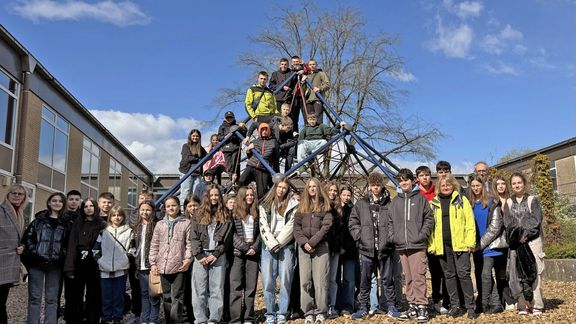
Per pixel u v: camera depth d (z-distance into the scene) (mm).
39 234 6238
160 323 7047
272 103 9766
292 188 7105
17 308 9117
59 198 6473
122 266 6633
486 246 6766
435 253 6734
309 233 6453
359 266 7395
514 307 7043
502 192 6848
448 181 6828
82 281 6586
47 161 18641
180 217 6691
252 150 8352
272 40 21000
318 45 20484
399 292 7145
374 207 6957
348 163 10297
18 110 16125
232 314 6477
